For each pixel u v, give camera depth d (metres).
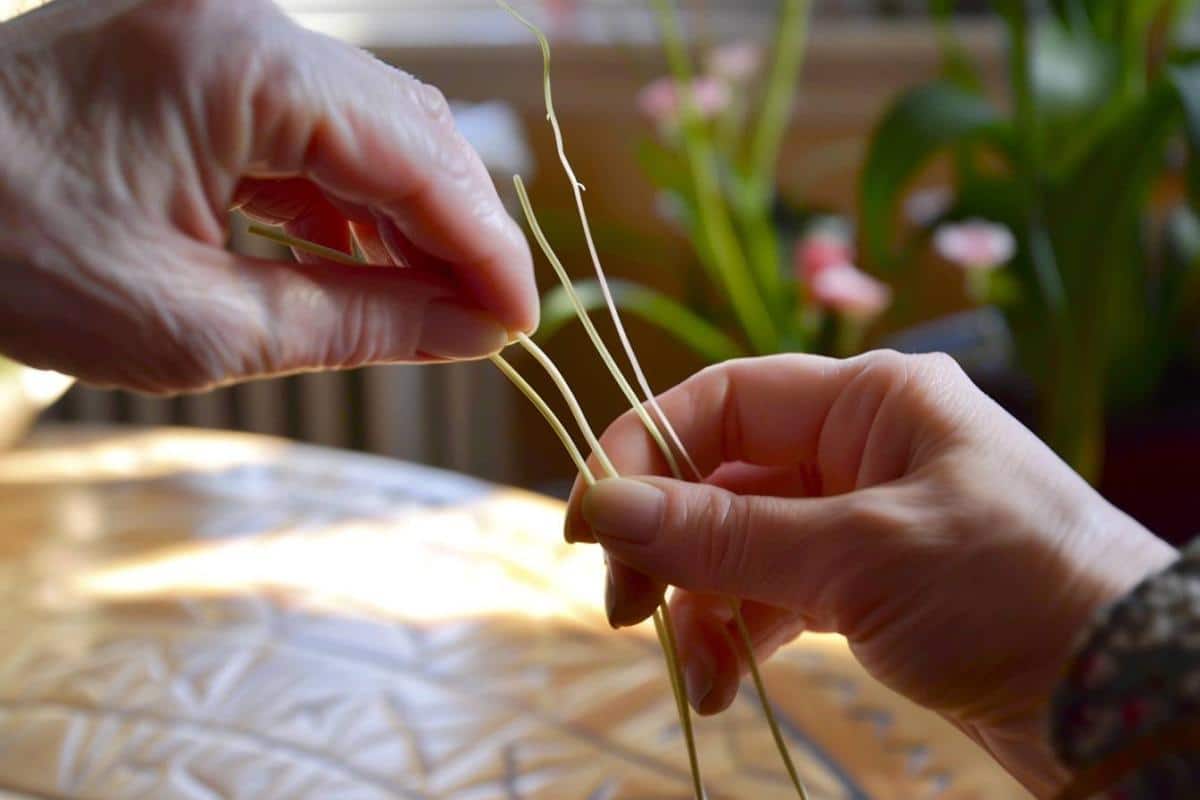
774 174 1.18
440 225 0.40
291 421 1.15
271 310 0.38
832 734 0.46
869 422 0.41
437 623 0.53
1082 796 0.34
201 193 0.37
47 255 0.36
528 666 0.50
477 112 1.09
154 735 0.47
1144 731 0.33
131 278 0.37
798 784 0.40
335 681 0.49
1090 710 0.34
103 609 0.54
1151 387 0.96
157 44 0.37
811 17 1.20
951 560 0.37
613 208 1.20
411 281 0.40
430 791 0.45
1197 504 0.92
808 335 0.88
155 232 0.37
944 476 0.38
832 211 0.99
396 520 0.60
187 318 0.37
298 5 1.23
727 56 0.98
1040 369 0.83
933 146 0.76
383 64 0.40
